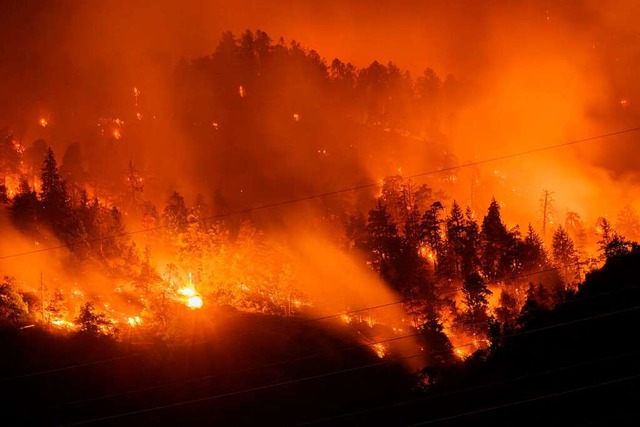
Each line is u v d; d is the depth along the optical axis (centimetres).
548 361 3362
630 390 2822
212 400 5675
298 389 5894
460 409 3581
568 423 2894
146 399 5597
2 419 5178
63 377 5678
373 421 5328
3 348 5797
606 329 3316
